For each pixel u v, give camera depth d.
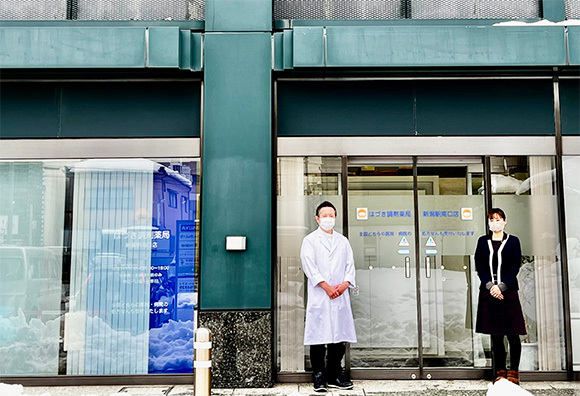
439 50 6.23
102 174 6.66
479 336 6.55
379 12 7.01
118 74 6.48
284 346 6.47
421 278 6.60
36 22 6.84
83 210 6.64
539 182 6.69
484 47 6.25
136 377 6.40
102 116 6.68
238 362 6.14
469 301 6.58
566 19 6.93
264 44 6.48
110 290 6.55
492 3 7.00
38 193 6.65
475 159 6.72
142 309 6.54
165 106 6.68
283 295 6.53
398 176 6.68
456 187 6.68
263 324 6.17
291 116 6.69
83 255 6.59
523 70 6.49
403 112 6.73
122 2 6.97
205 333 4.40
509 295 5.86
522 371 6.43
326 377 6.16
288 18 7.01
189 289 6.55
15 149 6.66
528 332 6.54
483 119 6.73
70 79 6.64
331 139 6.68
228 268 6.23
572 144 6.72
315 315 5.96
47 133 6.67
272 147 6.59
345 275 6.12
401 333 6.53
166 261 6.58
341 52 6.22
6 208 6.64
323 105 6.71
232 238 6.18
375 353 6.52
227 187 6.32
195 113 6.67
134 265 6.58
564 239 6.57
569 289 6.57
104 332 6.51
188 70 6.40
